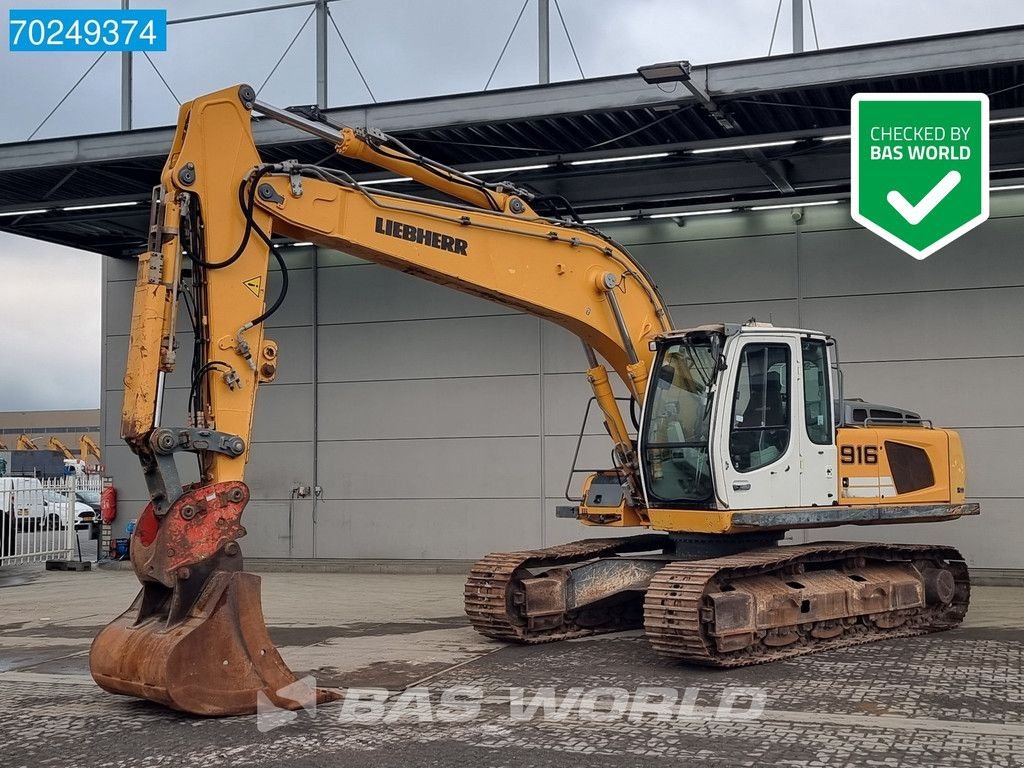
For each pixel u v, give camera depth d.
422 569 17.31
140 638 7.60
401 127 13.80
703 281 16.69
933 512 11.35
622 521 11.02
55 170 15.16
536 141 14.54
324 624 12.09
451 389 17.94
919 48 11.91
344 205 8.74
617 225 17.19
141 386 7.56
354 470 18.41
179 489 7.66
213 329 7.93
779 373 10.36
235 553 7.70
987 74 12.35
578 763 6.38
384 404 18.30
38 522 19.58
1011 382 15.20
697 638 8.91
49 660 10.22
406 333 18.25
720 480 9.80
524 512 17.45
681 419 10.29
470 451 17.78
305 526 18.59
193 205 7.95
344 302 18.59
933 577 11.22
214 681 7.47
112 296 20.06
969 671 8.91
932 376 15.55
